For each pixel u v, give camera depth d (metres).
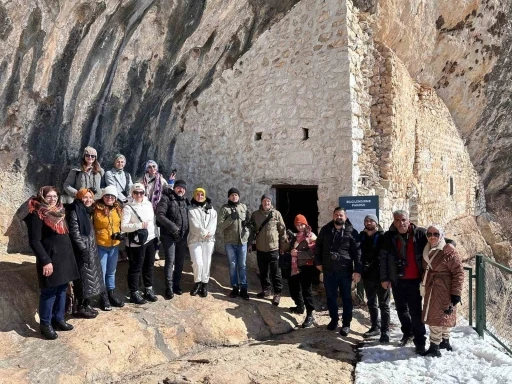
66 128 5.56
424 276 4.35
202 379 3.78
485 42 10.16
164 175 7.66
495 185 15.24
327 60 6.42
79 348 3.99
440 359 4.25
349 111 6.22
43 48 4.62
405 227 4.46
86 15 4.72
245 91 7.22
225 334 4.94
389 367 4.15
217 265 6.58
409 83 8.00
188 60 6.57
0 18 4.07
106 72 5.55
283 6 6.75
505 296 8.72
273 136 6.91
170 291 5.21
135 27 5.41
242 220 5.66
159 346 4.46
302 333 5.22
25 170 5.35
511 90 11.94
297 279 5.65
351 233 5.03
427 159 9.14
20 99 4.82
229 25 6.51
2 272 4.59
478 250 11.75
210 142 7.54
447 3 8.59
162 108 7.04
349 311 5.10
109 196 4.69
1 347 3.81
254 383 3.76
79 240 4.24
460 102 11.39
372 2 6.72
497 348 4.59
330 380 3.91
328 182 6.38
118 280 5.40
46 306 4.02
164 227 5.18
